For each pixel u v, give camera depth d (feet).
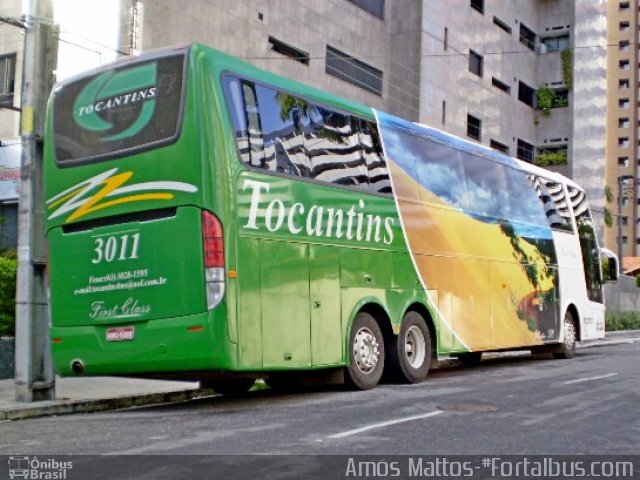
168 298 31.35
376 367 39.70
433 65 120.26
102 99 34.04
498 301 50.49
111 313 32.65
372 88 113.70
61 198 34.50
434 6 120.78
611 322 114.11
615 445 25.12
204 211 30.78
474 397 35.88
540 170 59.16
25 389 35.27
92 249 33.42
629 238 340.80
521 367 53.67
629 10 362.53
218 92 31.71
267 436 25.91
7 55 69.72
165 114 32.04
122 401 37.11
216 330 30.50
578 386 40.50
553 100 163.22
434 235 44.75
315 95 37.37
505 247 52.03
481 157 50.96
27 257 36.14
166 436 26.40
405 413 30.89
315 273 35.47
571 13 163.12
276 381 42.52
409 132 44.01
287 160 34.78
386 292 40.27
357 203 38.81
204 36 83.35
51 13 37.50
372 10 114.42
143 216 32.32
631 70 361.10
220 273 30.73
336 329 36.52
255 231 32.45
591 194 159.02
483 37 139.03
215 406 34.99
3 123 70.08
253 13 90.74
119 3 70.79
